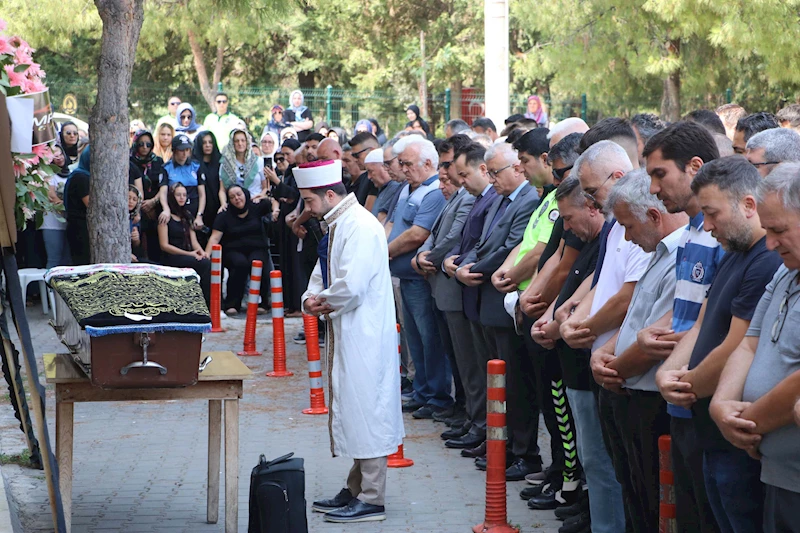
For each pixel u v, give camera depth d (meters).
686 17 20.81
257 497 4.93
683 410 4.04
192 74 32.78
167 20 24.31
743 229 3.71
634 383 4.52
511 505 6.25
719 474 3.88
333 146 10.05
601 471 5.20
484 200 7.40
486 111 16.45
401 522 6.03
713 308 3.88
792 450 3.36
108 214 9.61
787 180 3.23
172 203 13.69
